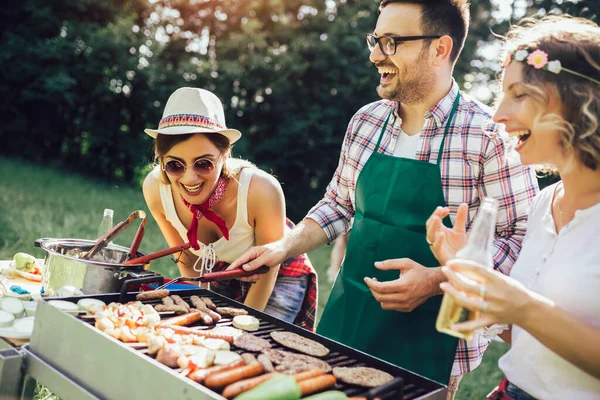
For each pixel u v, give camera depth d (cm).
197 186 254
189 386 140
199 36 1638
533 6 1271
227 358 167
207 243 286
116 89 1445
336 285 253
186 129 239
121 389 156
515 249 212
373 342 234
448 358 224
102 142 1471
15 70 1370
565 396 154
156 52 1504
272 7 1534
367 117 255
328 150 1384
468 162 224
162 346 167
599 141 146
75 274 212
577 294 151
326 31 1459
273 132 1443
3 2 1430
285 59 1391
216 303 224
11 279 268
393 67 221
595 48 146
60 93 1369
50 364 179
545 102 150
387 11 220
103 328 173
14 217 739
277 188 278
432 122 230
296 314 300
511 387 171
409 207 231
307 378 154
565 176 163
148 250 713
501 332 189
